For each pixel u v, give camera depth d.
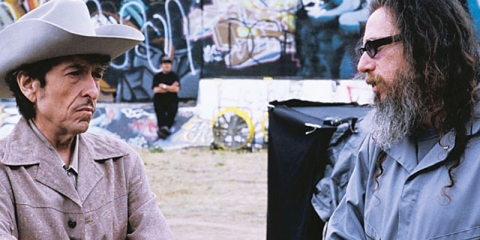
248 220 8.48
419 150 2.48
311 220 4.23
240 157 12.74
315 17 13.66
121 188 2.59
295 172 4.31
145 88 13.62
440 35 2.35
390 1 2.43
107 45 2.44
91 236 2.46
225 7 13.67
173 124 13.52
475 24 2.45
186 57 13.66
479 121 2.35
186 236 7.75
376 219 2.54
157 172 11.38
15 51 2.38
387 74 2.43
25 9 13.36
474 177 2.31
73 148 2.53
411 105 2.40
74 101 2.44
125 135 13.49
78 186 2.48
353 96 13.45
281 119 4.46
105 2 13.50
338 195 3.98
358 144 3.94
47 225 2.39
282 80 13.56
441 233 2.32
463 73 2.36
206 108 13.51
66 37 2.32
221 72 13.70
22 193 2.38
